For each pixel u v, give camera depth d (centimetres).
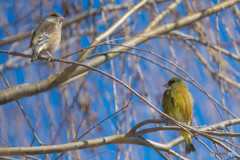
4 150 727
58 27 1096
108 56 965
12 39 1251
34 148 743
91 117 1011
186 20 1079
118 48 1004
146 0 1142
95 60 940
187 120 1098
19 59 1341
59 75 862
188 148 1000
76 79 985
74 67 869
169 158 991
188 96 1101
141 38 1048
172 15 1211
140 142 809
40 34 1045
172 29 1077
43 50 1054
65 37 1130
